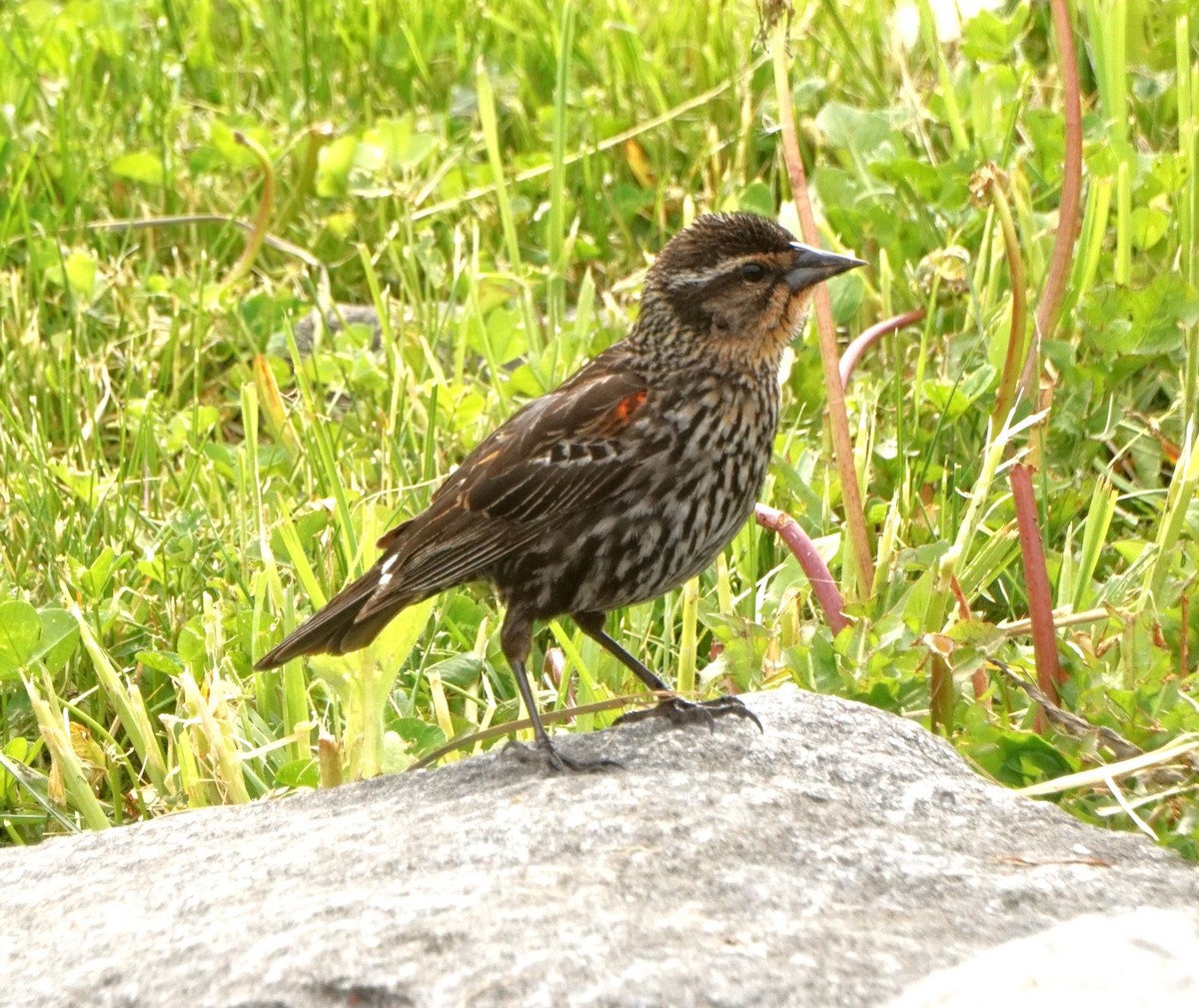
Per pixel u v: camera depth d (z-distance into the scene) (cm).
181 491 1149
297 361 1155
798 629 916
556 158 1311
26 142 1570
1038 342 1064
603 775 718
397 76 1672
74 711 936
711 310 829
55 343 1324
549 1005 516
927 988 488
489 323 1276
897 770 722
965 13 1395
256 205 1516
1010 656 910
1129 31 1409
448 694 965
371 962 543
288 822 704
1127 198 1187
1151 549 984
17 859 689
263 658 838
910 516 1045
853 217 1321
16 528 1101
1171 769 787
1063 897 611
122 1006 543
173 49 1752
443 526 831
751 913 583
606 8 1688
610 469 817
